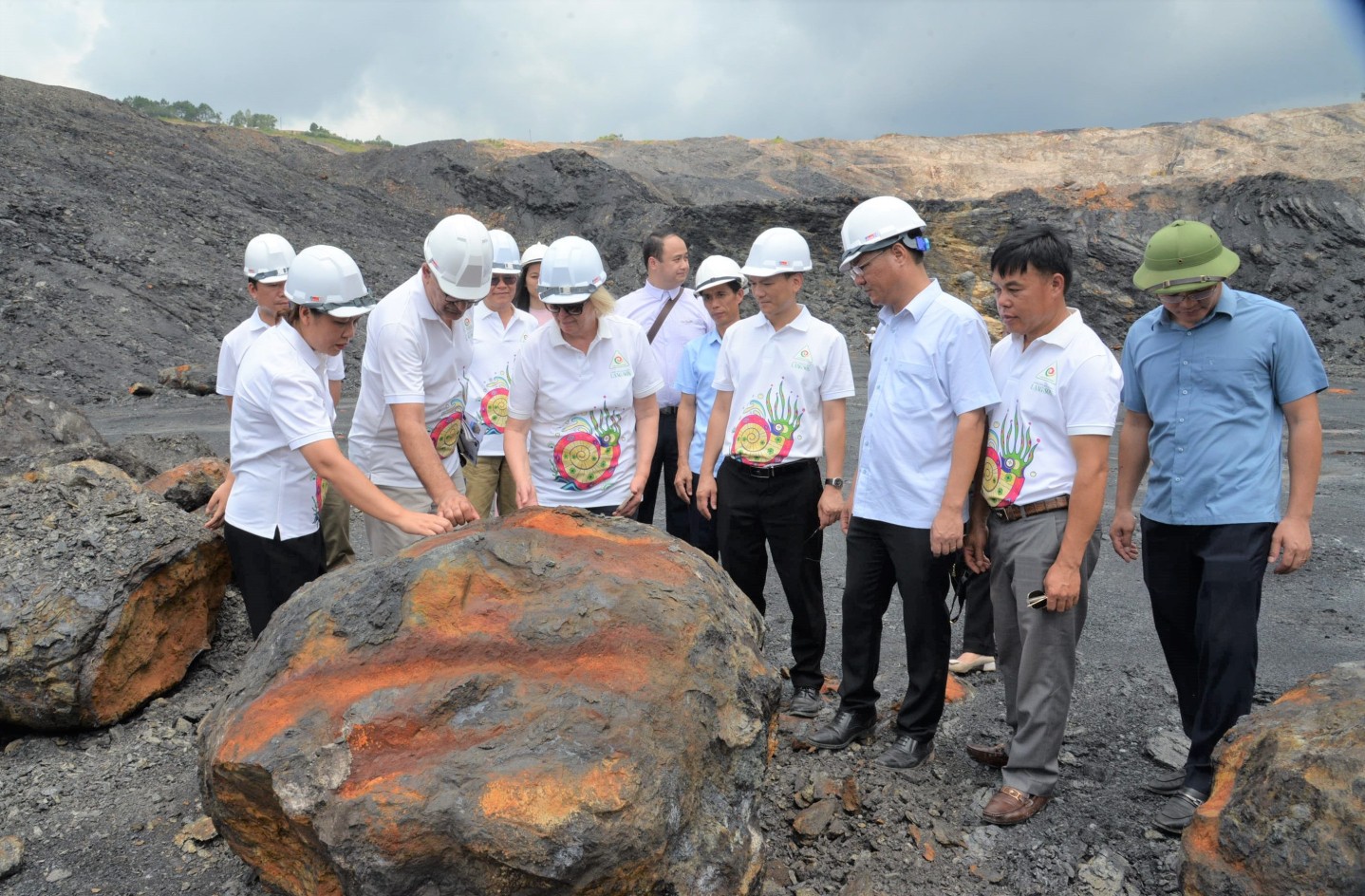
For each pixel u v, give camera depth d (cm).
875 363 344
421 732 214
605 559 252
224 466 514
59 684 339
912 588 331
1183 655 332
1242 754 246
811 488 382
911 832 304
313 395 320
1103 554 624
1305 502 295
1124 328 2270
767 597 539
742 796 234
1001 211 2286
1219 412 304
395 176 2844
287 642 238
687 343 466
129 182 1864
